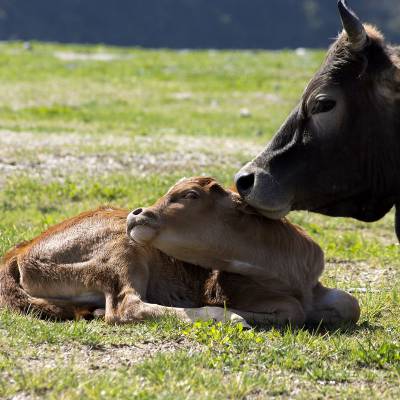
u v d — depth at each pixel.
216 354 10.10
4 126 26.44
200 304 11.91
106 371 9.45
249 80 41.16
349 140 10.76
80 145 23.16
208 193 11.68
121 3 167.12
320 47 173.12
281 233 11.84
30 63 45.28
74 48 55.06
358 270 14.96
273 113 33.44
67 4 163.12
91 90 37.19
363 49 10.48
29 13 158.88
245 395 9.10
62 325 10.95
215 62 47.34
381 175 10.88
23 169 20.45
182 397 8.73
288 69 44.75
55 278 11.93
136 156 22.23
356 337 11.23
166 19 169.12
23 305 11.88
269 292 11.62
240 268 11.65
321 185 10.96
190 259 11.77
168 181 19.97
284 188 10.95
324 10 179.62
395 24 171.38
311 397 9.14
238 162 22.56
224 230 11.63
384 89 10.53
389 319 12.34
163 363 9.55
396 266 15.23
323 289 12.16
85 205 18.17
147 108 33.44
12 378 9.10
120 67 44.78
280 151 11.02
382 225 18.67
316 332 11.20
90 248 11.85
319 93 10.70
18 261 12.24
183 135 27.11
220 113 32.81
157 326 10.89
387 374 9.94
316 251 12.17
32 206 17.98
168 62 47.31
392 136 10.68
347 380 9.70
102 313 11.65
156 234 11.48
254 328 10.95
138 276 11.62
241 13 175.25
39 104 33.03
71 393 8.73
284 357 10.10
